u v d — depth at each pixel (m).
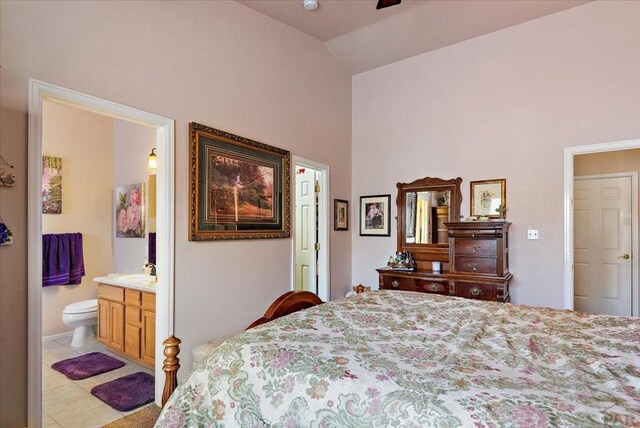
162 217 2.55
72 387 2.78
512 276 3.57
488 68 3.83
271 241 3.47
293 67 3.79
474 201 3.87
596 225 4.66
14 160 1.83
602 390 1.01
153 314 3.02
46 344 3.81
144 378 2.95
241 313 3.12
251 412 1.19
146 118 2.43
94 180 4.38
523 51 3.63
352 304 2.02
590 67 3.30
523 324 1.68
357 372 1.13
